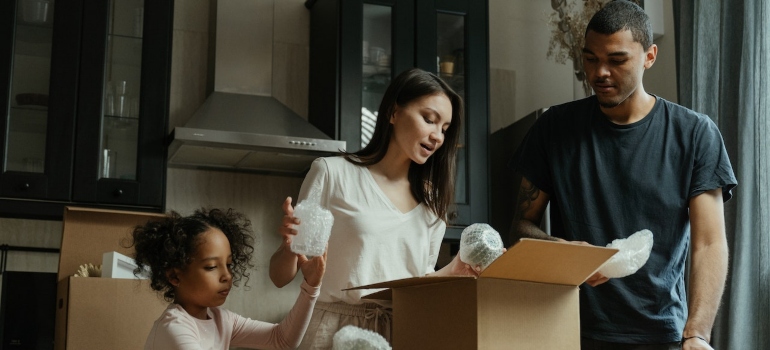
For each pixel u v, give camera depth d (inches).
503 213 151.6
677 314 73.7
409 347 56.1
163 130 132.7
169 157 137.7
